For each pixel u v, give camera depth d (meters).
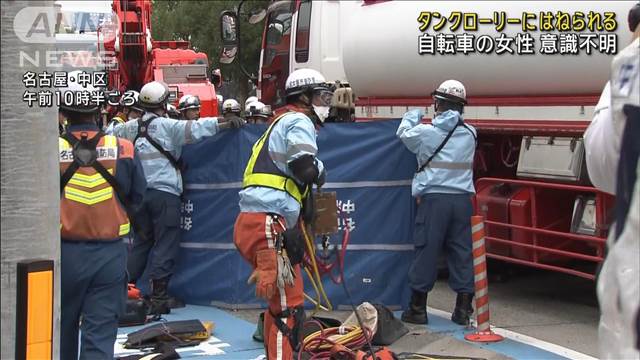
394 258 6.74
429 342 5.96
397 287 6.73
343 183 6.80
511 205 7.16
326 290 6.83
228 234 6.97
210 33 26.98
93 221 4.22
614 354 2.33
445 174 6.30
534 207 7.00
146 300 6.84
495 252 7.39
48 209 3.52
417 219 6.45
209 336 6.10
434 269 6.42
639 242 2.29
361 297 6.81
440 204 6.29
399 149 6.70
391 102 8.12
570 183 6.66
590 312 7.00
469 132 6.38
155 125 6.74
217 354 5.67
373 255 6.77
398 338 5.98
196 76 13.42
